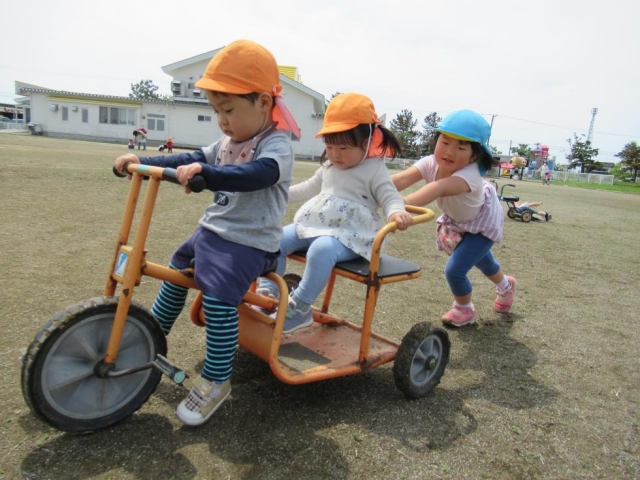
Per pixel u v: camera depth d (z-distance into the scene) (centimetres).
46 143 2033
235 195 212
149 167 194
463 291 354
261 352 224
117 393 204
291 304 244
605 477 206
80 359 192
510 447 220
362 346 241
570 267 596
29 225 509
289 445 203
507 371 299
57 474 174
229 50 206
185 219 618
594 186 3781
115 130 3016
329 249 242
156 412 216
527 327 376
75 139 2908
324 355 248
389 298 412
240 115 210
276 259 226
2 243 437
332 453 201
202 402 204
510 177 4025
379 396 254
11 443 188
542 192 2147
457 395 264
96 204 656
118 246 205
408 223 241
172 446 195
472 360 311
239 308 234
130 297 193
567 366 312
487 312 404
